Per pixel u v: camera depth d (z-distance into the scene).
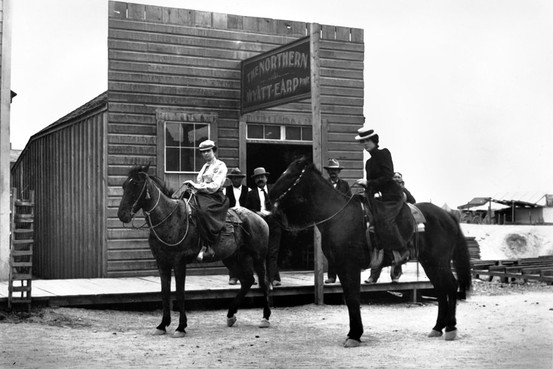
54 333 8.72
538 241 26.14
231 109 14.02
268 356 7.47
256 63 13.27
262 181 11.81
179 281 8.91
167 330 9.30
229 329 9.49
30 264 9.77
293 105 14.60
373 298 13.56
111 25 13.03
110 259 12.85
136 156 13.14
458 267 8.96
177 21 13.59
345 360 7.22
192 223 9.02
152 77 13.33
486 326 9.74
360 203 8.52
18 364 6.89
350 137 15.11
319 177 8.56
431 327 9.80
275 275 11.85
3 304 9.80
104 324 9.62
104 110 13.14
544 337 8.69
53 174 16.14
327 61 14.92
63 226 15.27
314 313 11.08
